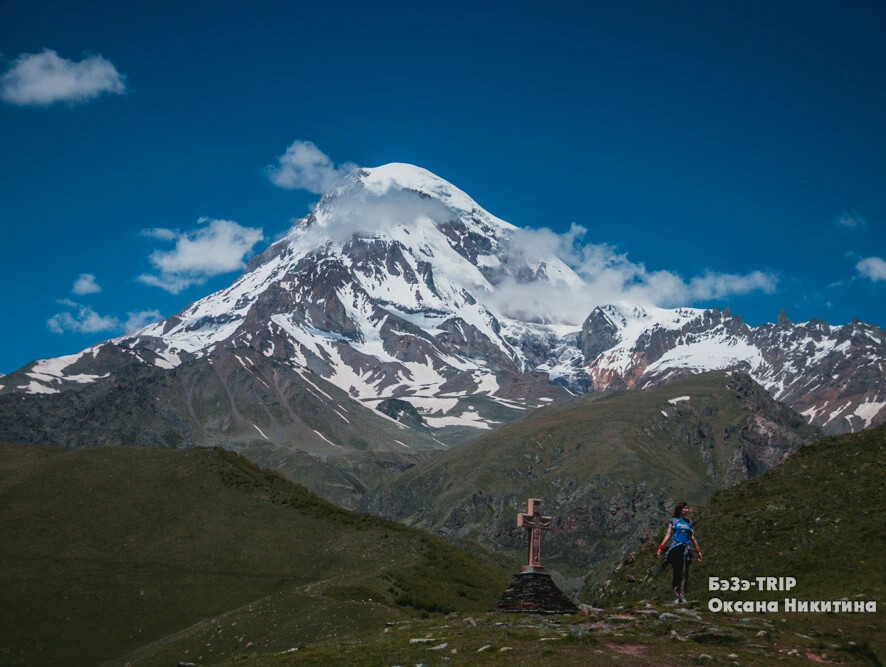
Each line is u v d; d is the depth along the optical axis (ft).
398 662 122.72
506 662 117.08
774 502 217.36
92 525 392.88
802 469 230.89
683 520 146.00
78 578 355.77
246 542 392.27
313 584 318.65
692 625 131.03
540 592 162.09
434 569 373.61
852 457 224.53
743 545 202.39
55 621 328.70
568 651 120.06
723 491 240.12
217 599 349.41
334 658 129.08
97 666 291.79
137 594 350.64
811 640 129.49
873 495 200.34
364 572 354.95
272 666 128.47
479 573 388.57
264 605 287.69
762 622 136.36
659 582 204.85
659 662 114.62
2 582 348.18
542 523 168.76
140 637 321.52
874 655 125.08
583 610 160.04
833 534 190.60
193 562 374.43
